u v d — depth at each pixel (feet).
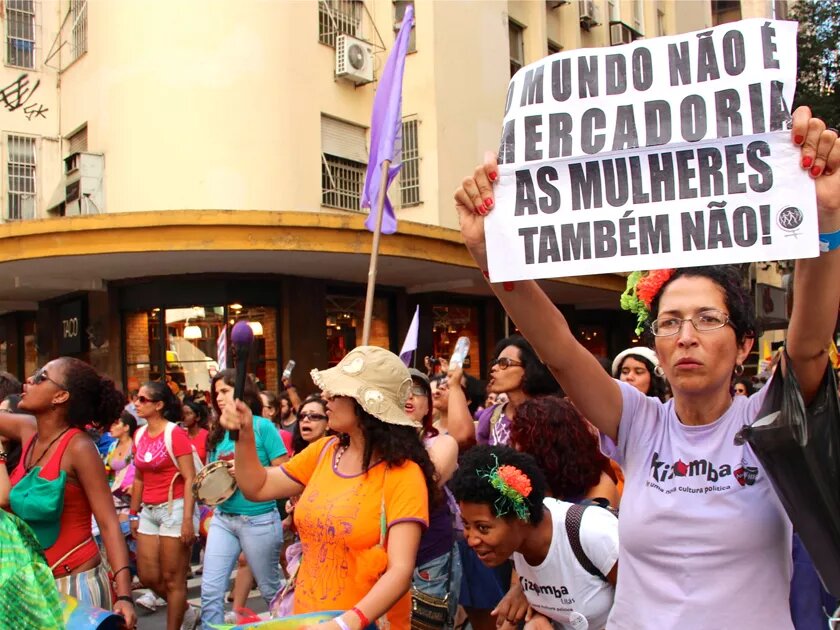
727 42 6.16
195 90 43.06
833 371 5.80
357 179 48.88
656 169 6.20
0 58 48.60
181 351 44.09
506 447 8.57
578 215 6.34
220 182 42.88
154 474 17.67
